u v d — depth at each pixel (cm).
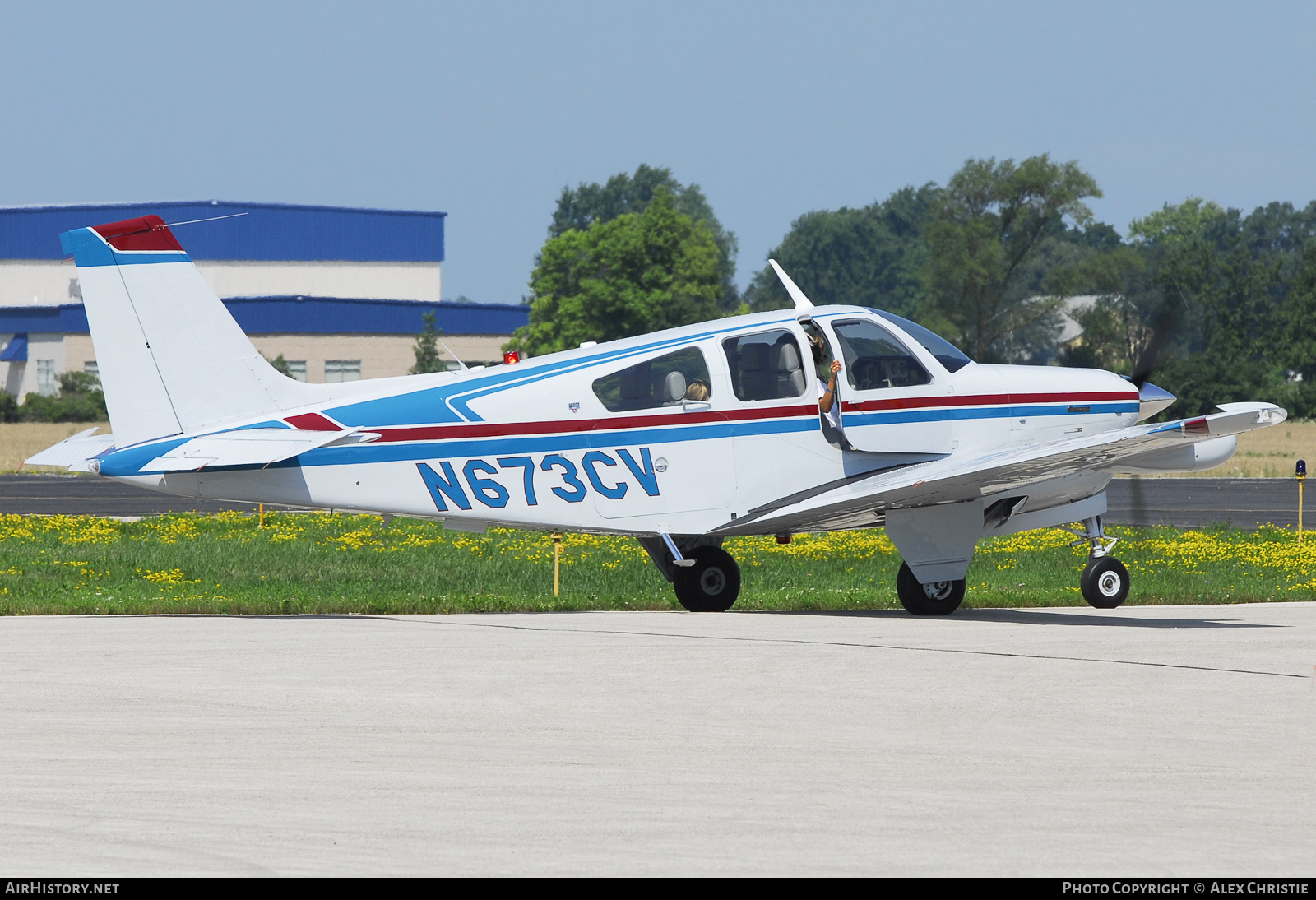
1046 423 4791
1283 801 2073
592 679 3119
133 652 3503
